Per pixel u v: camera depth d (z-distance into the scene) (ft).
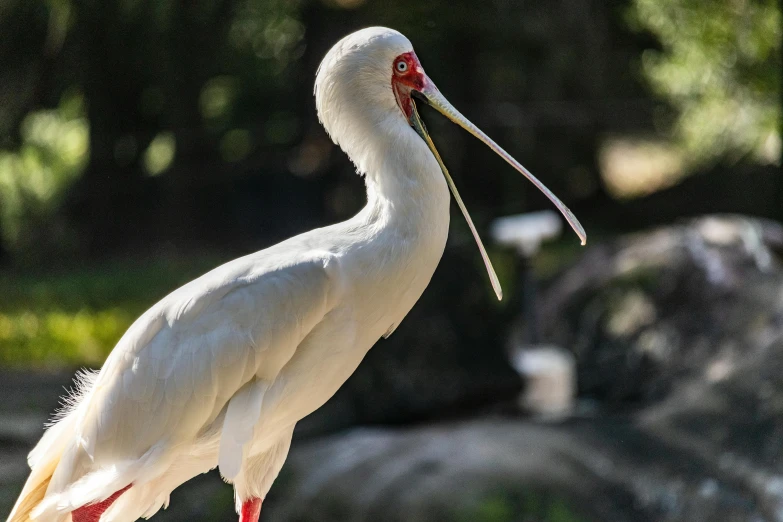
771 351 35.76
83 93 85.30
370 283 19.30
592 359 44.93
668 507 30.19
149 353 19.34
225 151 91.50
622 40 82.64
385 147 19.58
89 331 63.93
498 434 33.65
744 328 41.16
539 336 44.06
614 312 45.93
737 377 34.65
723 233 45.11
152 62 84.58
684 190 80.84
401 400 39.86
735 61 58.90
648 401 42.06
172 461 20.04
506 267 65.00
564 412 38.96
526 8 81.15
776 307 41.06
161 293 72.74
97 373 21.42
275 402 19.43
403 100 20.34
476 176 84.43
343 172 85.81
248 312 18.97
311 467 33.94
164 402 19.22
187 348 19.11
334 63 20.03
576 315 47.26
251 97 93.56
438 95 20.29
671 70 63.21
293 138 90.84
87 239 88.12
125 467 19.47
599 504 30.30
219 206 88.94
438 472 31.50
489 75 83.61
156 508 20.95
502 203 84.17
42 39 79.66
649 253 46.75
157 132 90.17
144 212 88.94
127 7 78.38
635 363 43.73
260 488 20.95
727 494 30.19
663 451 32.01
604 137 87.45
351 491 31.96
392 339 41.63
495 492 30.35
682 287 44.60
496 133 83.30
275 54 89.51
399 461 32.60
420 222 19.38
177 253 85.76
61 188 90.74
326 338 19.54
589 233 82.43
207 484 36.42
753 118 61.57
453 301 43.78
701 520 29.66
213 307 19.19
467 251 47.26
